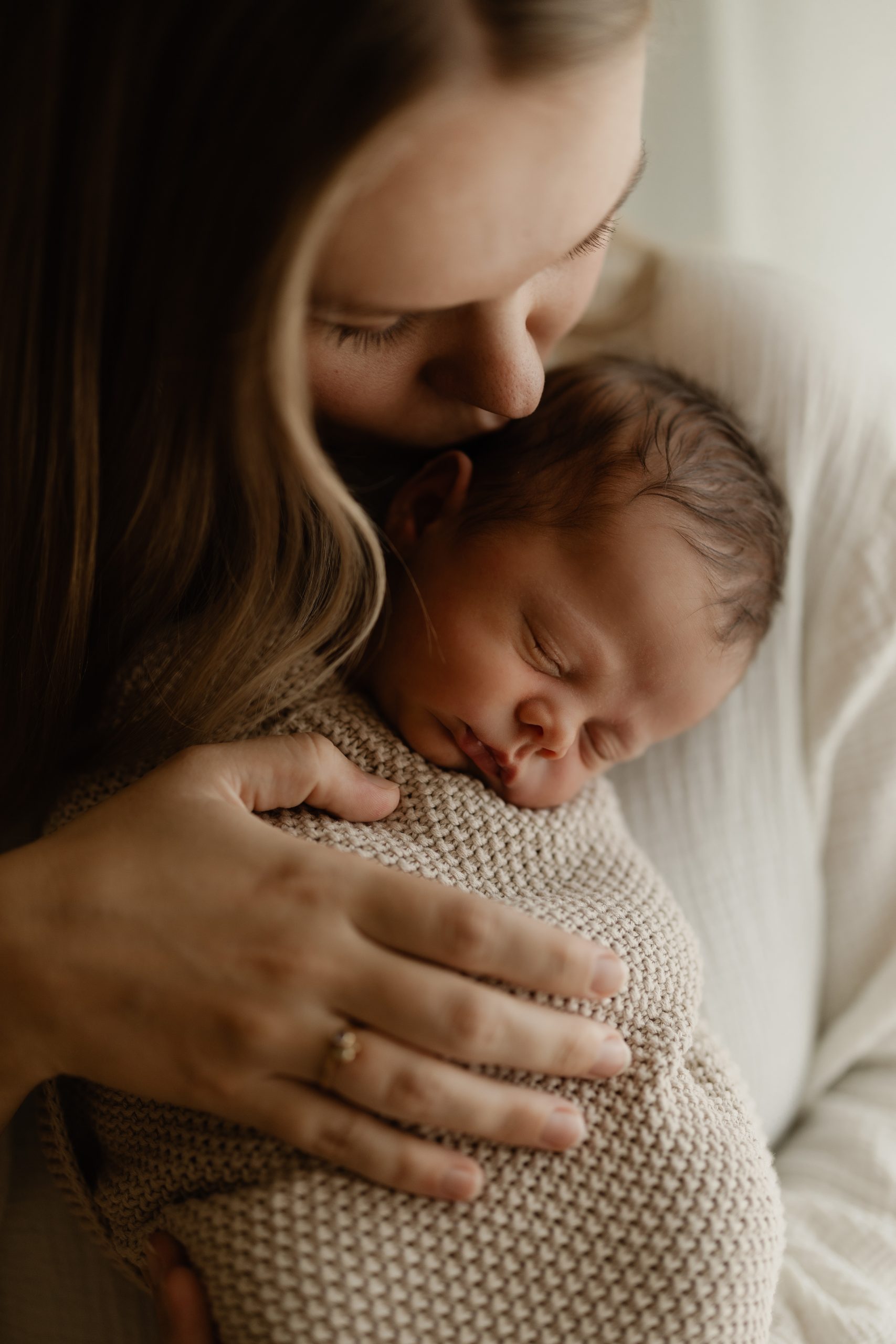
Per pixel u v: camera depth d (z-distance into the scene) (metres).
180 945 0.59
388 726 0.78
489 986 0.63
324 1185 0.60
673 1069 0.68
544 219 0.52
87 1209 0.71
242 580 0.67
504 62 0.46
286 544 0.67
